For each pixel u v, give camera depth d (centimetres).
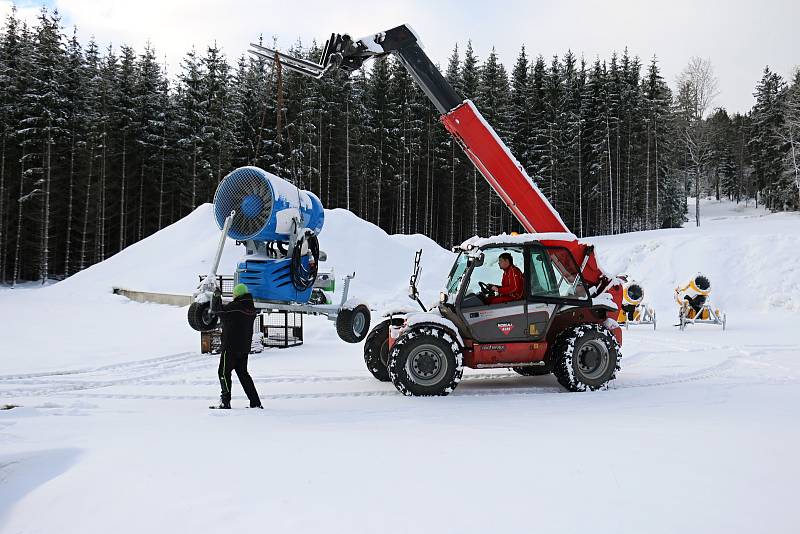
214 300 640
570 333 746
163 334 1334
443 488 334
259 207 954
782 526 278
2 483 379
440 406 630
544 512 297
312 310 1031
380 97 4441
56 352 1076
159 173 4241
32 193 3522
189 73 4253
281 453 411
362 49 853
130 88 4159
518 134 4719
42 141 3581
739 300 1986
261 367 944
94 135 3869
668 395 689
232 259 2230
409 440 452
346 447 429
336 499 318
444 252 2658
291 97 4303
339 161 4350
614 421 527
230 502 317
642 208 5034
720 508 301
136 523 297
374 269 2328
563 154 4581
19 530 305
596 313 795
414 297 811
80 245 4169
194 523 292
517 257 856
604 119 4700
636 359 1029
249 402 648
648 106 4828
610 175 4612
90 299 2112
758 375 854
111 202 4159
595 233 5019
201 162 4053
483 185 4488
